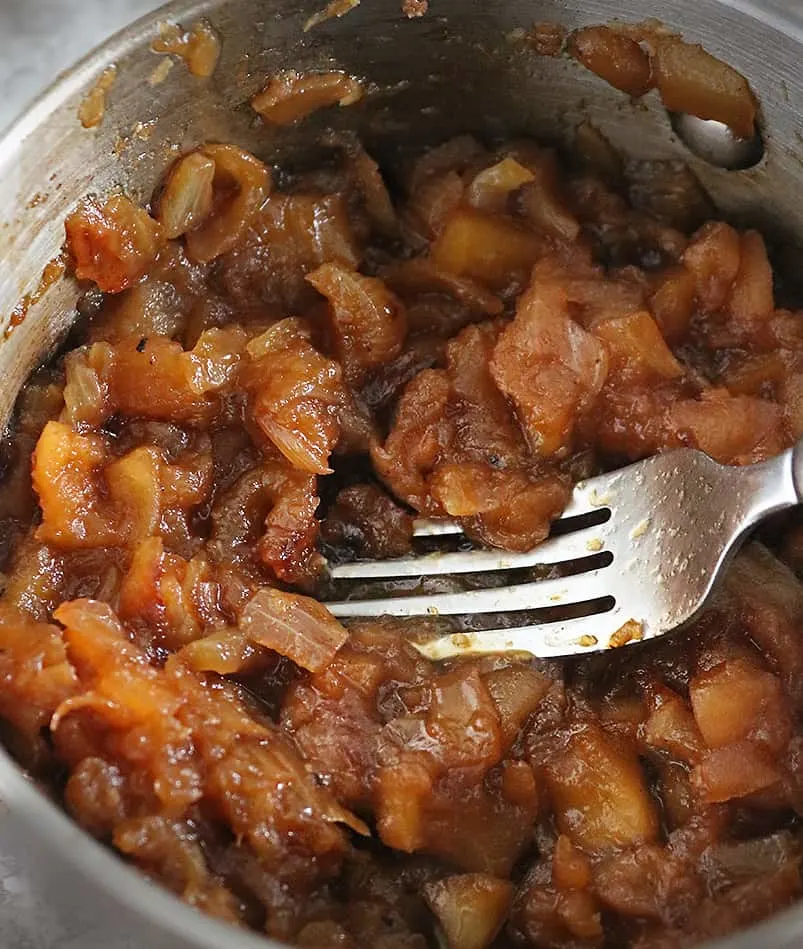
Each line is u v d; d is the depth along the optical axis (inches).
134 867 11.1
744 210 13.3
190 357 12.5
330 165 13.6
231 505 12.5
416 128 13.6
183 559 12.2
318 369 12.7
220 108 12.9
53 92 12.1
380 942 11.7
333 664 12.1
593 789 12.0
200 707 11.7
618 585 12.3
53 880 10.7
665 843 11.9
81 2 13.9
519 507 12.5
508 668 12.3
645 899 11.7
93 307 12.9
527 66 13.1
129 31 12.3
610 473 12.6
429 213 13.4
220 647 11.9
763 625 12.3
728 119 12.8
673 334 13.1
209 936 10.5
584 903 11.7
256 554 12.5
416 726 12.0
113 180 12.7
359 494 12.8
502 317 13.2
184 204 12.9
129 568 12.1
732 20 12.4
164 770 11.4
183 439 12.7
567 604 12.4
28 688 11.5
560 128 13.5
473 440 12.8
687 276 13.1
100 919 10.6
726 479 12.1
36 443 12.4
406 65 13.1
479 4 12.7
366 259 13.5
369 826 12.0
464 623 12.5
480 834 11.9
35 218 12.3
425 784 11.8
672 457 12.4
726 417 12.6
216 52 12.6
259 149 13.3
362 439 12.9
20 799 10.9
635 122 13.2
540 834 12.0
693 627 12.4
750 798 12.0
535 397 12.6
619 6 12.6
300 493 12.5
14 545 12.3
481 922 11.7
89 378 12.5
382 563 12.6
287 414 12.6
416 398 12.8
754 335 13.1
